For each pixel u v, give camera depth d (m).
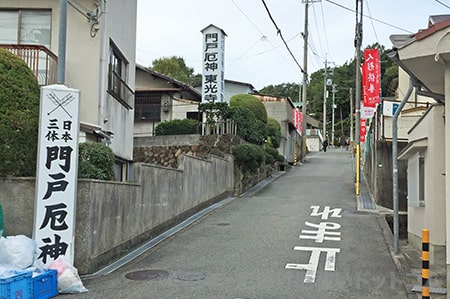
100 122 12.52
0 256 6.75
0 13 13.05
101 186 8.66
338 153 44.59
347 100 68.19
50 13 12.96
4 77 7.91
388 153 17.03
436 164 9.64
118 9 14.33
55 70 12.17
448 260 6.12
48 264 7.41
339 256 9.77
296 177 24.88
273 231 12.21
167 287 7.54
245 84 39.41
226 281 7.92
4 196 7.96
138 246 10.59
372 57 19.70
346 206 16.28
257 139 22.72
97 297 6.98
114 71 14.32
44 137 7.62
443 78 7.23
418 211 11.19
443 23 5.94
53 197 7.59
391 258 9.69
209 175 16.53
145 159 21.03
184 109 27.20
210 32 21.66
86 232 8.14
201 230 12.45
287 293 7.27
